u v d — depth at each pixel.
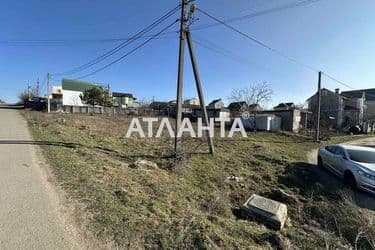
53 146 9.84
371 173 8.27
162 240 3.81
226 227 4.76
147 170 8.05
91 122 22.56
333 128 35.62
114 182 6.20
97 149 10.38
